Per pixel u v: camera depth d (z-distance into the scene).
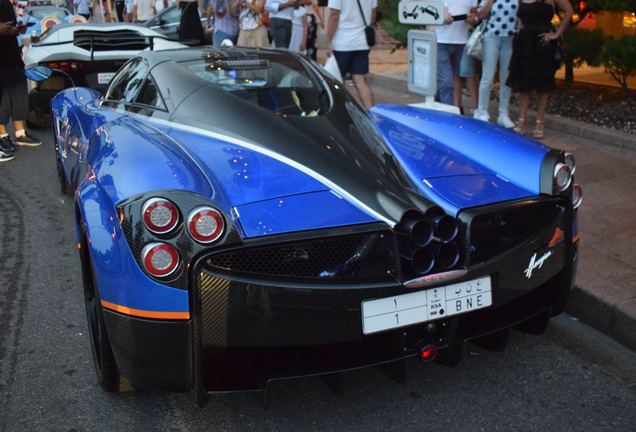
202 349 2.25
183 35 10.48
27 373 2.96
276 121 2.89
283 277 2.25
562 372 2.91
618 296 3.26
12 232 4.79
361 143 2.86
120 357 2.35
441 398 2.73
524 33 6.00
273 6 9.45
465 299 2.48
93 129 3.57
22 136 7.28
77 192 2.73
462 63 7.11
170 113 3.12
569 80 8.23
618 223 4.20
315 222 2.31
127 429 2.56
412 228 2.31
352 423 2.58
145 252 2.17
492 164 2.91
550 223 2.71
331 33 7.00
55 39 7.48
